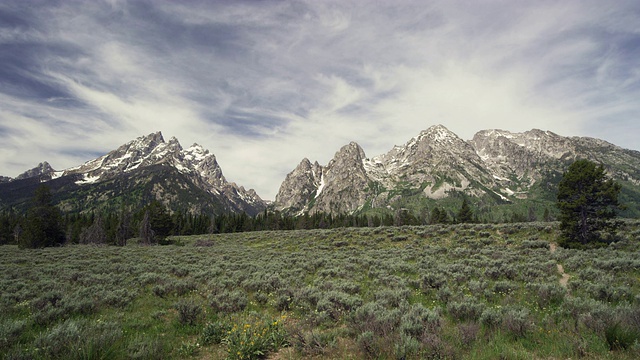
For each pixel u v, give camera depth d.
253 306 12.40
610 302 10.36
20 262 26.38
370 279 16.95
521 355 6.54
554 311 9.80
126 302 12.45
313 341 7.93
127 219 76.12
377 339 7.41
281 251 35.19
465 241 32.03
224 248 40.84
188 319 10.30
